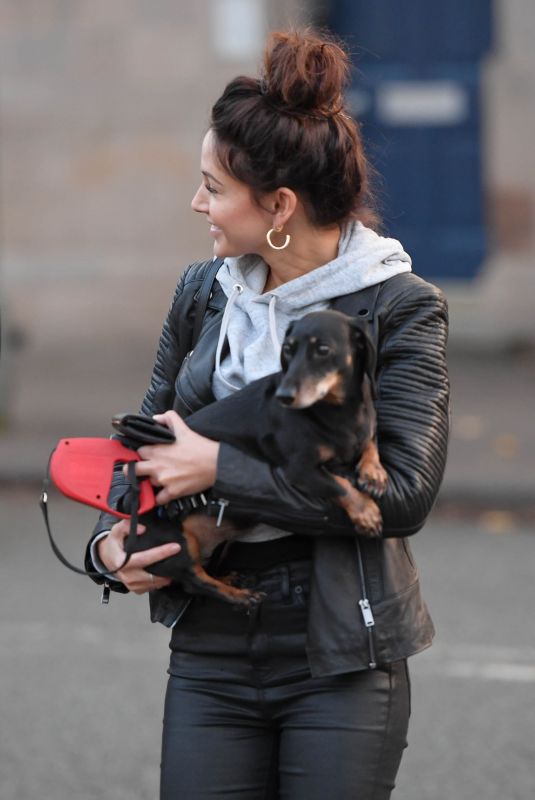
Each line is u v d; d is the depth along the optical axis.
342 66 5.09
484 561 14.06
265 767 5.23
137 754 9.45
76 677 10.82
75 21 24.16
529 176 23.97
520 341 24.19
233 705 5.20
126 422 5.00
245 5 23.83
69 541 14.71
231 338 5.26
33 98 24.41
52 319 24.77
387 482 4.82
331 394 4.66
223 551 5.16
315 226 5.16
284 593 5.10
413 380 5.02
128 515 5.04
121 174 24.42
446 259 24.33
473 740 9.64
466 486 16.33
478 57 23.91
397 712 5.11
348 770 4.96
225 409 4.99
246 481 4.85
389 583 5.02
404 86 24.09
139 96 24.23
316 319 4.65
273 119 5.00
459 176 24.16
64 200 24.55
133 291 24.59
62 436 18.31
